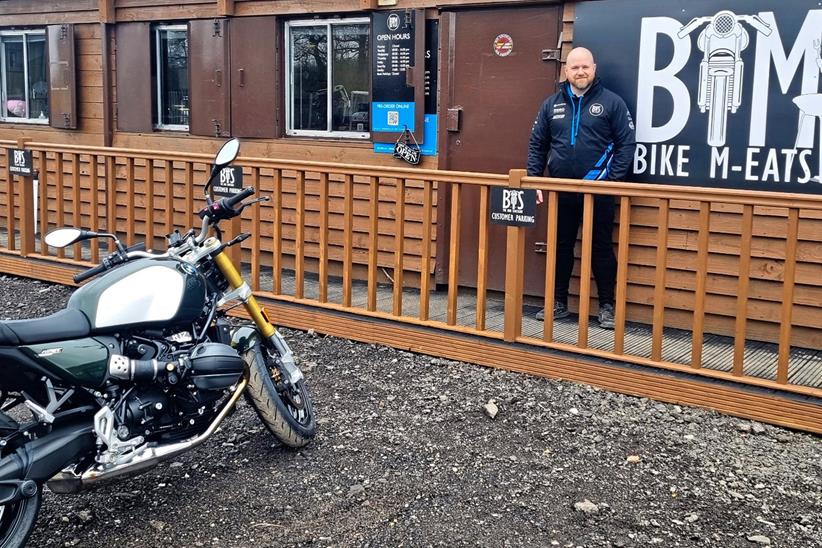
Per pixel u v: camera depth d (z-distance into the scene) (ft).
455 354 18.76
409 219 24.30
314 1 24.89
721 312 19.65
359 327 20.04
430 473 13.76
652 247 20.21
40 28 31.07
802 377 16.72
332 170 20.07
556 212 17.43
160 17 27.96
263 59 26.12
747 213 15.35
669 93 19.76
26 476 10.85
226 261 13.76
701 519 12.37
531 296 22.67
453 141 23.34
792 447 14.71
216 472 13.88
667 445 14.76
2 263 26.71
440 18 23.07
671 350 18.47
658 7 19.70
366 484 13.41
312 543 11.80
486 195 18.19
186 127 28.45
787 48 18.47
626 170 19.56
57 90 30.63
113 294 11.90
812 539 11.87
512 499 12.93
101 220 30.37
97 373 11.48
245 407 16.48
